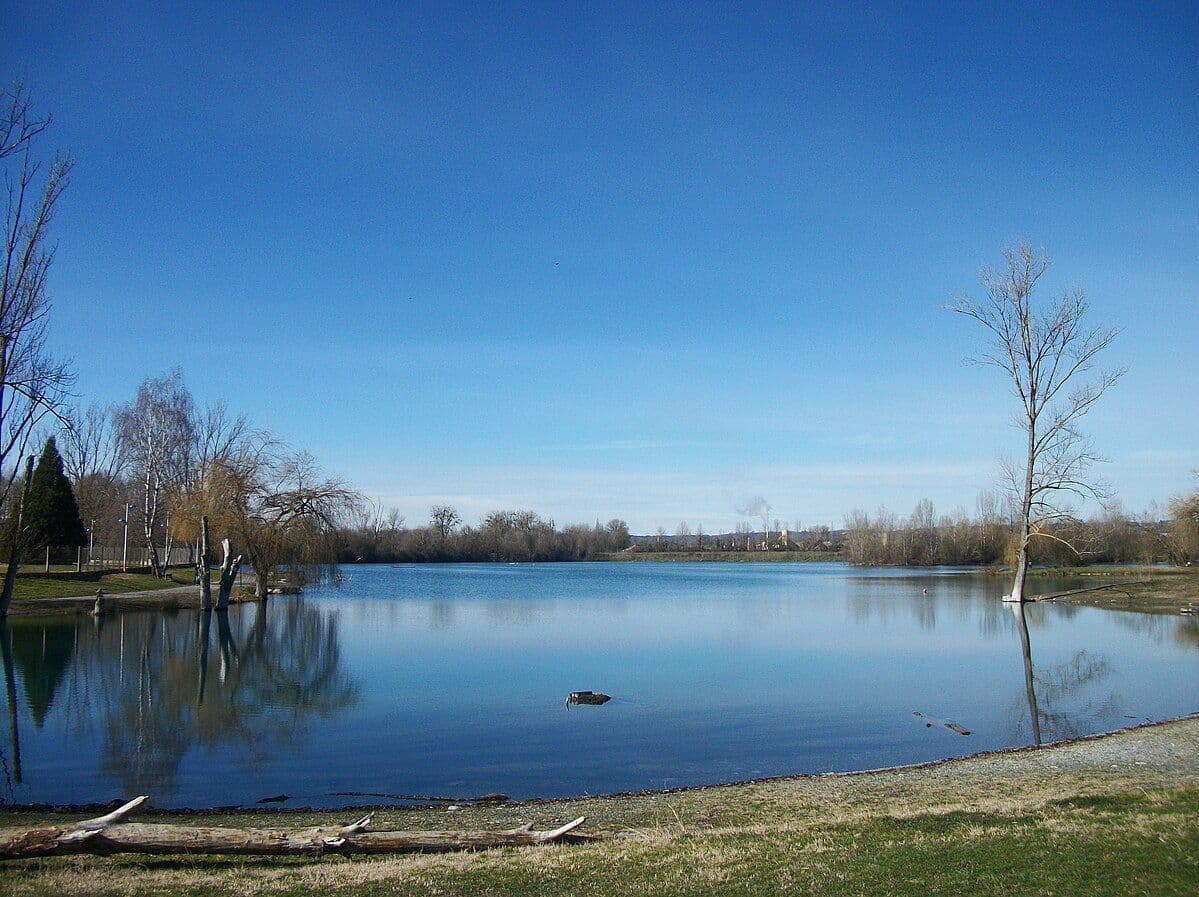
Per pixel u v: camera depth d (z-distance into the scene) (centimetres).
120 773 1873
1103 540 8931
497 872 1059
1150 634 4125
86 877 1052
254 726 2323
